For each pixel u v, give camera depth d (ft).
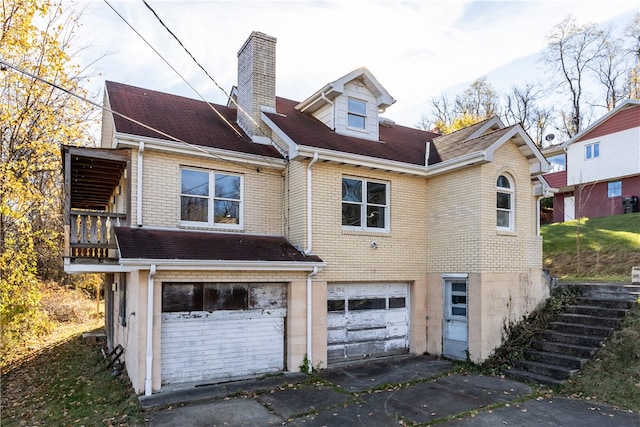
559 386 26.94
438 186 38.42
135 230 29.07
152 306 26.02
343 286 35.17
